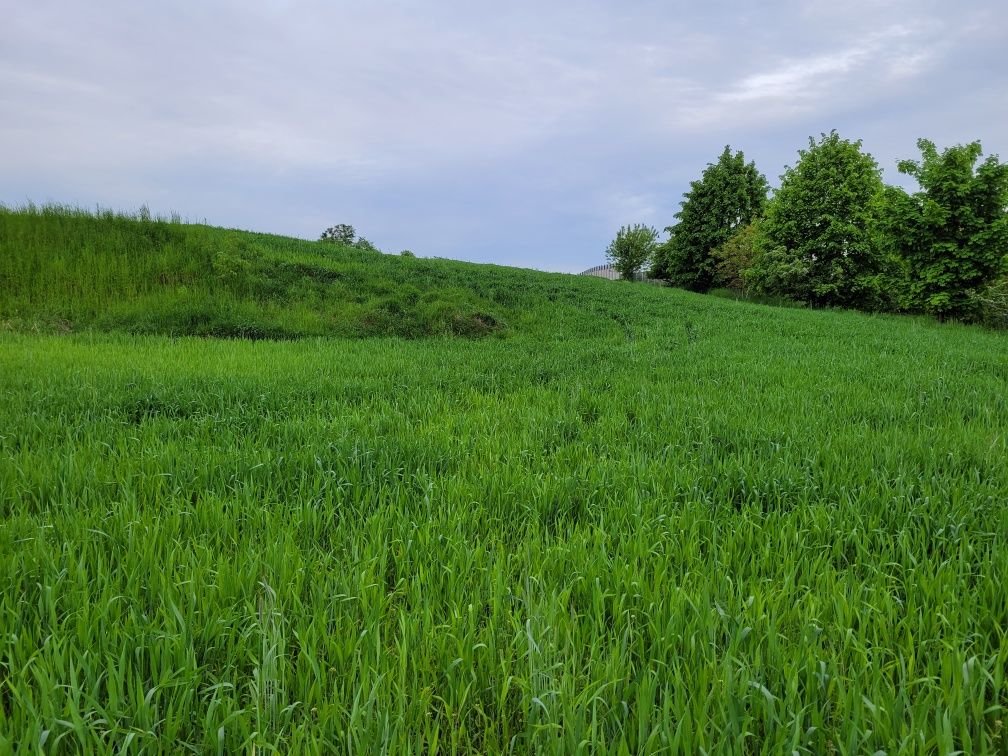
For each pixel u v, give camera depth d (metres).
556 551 2.52
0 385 5.92
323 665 1.79
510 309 18.08
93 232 17.20
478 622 2.11
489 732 1.59
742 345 12.34
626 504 3.08
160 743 1.49
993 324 19.88
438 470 3.84
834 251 31.38
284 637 1.88
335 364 8.41
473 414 5.44
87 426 4.50
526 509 3.09
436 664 1.83
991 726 1.61
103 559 2.35
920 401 5.95
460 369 8.31
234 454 3.79
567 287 24.48
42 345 9.24
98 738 1.44
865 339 13.48
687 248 43.88
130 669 1.69
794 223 31.81
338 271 18.86
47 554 2.33
